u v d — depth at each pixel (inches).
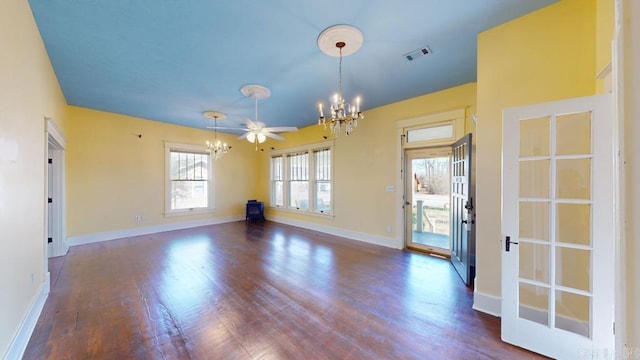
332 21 93.1
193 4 84.3
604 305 69.3
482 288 100.1
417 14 89.9
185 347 78.5
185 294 112.5
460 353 76.3
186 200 256.4
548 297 77.6
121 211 213.5
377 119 195.8
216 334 84.7
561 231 80.3
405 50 112.6
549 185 77.2
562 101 74.1
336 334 85.0
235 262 154.2
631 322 14.5
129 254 169.0
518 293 80.0
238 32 99.3
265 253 172.2
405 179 183.6
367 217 202.8
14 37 75.3
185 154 255.4
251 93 161.9
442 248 169.9
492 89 97.3
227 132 283.7
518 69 92.2
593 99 70.4
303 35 101.1
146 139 227.6
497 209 97.1
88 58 118.5
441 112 159.2
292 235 225.5
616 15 16.4
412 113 174.2
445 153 164.7
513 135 80.4
